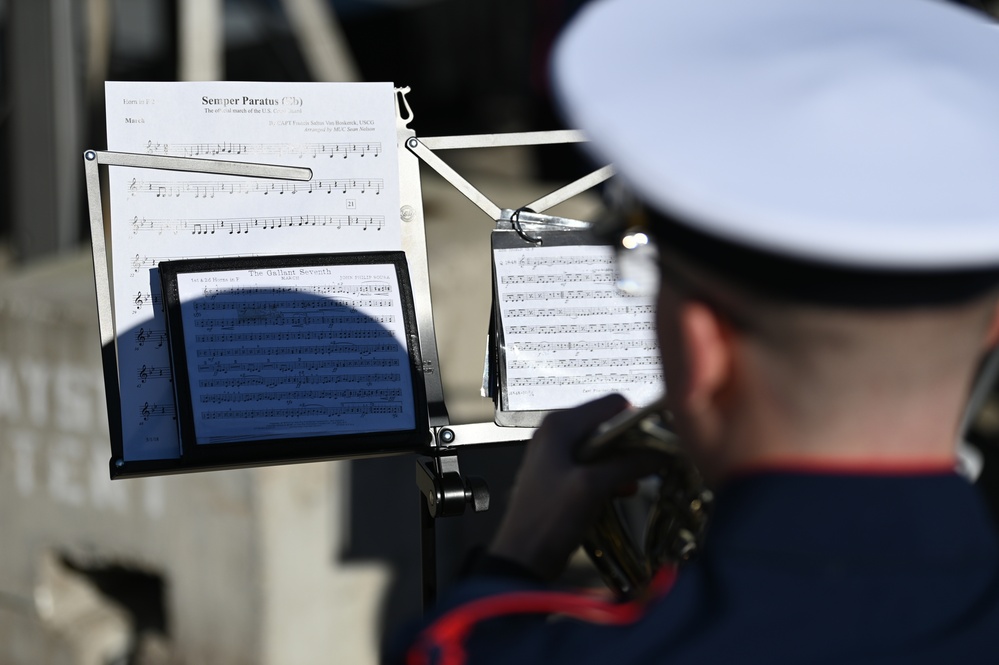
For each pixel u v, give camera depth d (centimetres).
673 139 168
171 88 414
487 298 907
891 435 171
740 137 167
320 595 795
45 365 812
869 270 159
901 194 160
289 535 776
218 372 403
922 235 156
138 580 874
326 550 796
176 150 414
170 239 412
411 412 413
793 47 176
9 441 838
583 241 429
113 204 409
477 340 898
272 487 764
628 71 177
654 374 421
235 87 418
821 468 172
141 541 805
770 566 171
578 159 1247
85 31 1133
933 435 173
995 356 209
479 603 196
